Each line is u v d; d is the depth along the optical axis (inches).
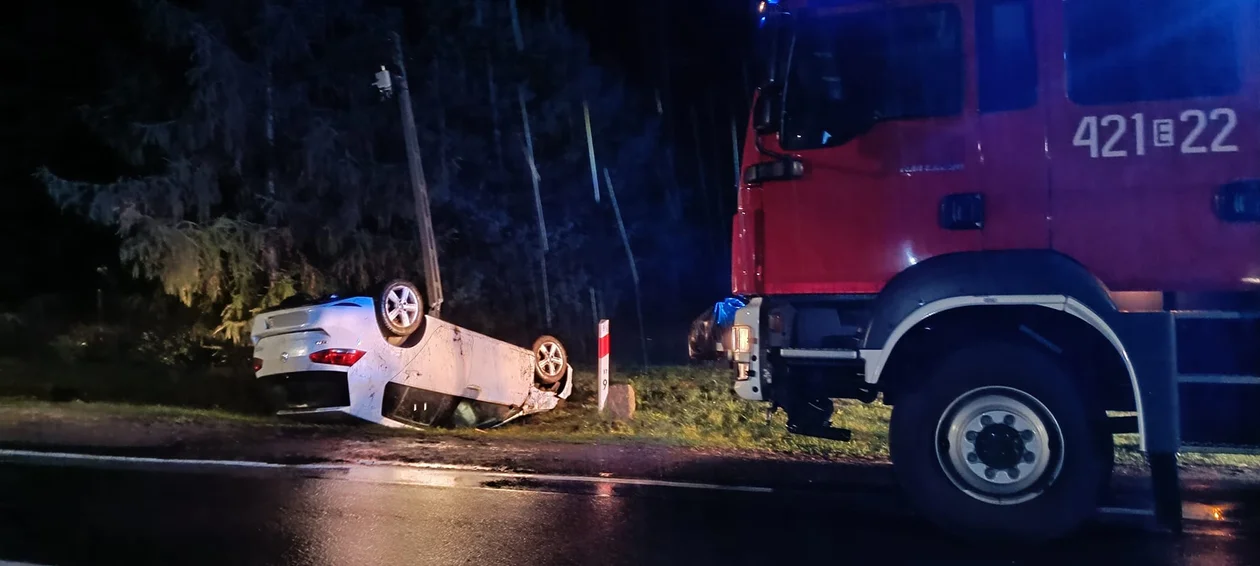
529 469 311.4
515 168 741.9
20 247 671.8
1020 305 218.5
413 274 655.1
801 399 250.4
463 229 697.6
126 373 579.8
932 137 223.5
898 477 231.1
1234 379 203.9
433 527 241.6
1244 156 206.4
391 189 629.3
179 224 558.3
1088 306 210.4
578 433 402.9
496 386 466.0
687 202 912.3
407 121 529.0
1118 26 213.9
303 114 606.5
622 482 292.7
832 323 235.0
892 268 225.3
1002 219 218.7
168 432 377.4
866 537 234.4
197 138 564.4
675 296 949.8
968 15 221.6
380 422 403.5
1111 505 264.7
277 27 592.4
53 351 644.7
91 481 292.7
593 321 807.7
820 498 273.3
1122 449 342.3
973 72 221.1
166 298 620.7
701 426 427.2
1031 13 218.2
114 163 617.9
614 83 813.2
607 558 217.3
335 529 239.6
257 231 580.4
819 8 231.9
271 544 227.5
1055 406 218.1
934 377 227.1
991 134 219.6
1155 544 227.9
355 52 634.8
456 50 692.1
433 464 318.7
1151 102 211.6
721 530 240.2
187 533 236.4
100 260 657.0
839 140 229.6
